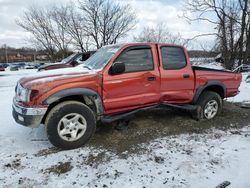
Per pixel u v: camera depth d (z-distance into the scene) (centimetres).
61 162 338
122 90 406
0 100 764
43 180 297
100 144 392
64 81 361
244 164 333
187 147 384
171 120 507
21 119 359
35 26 2836
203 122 500
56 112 358
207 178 300
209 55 1998
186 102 487
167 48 454
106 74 392
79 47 2827
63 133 367
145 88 427
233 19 1886
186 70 471
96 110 398
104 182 293
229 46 1969
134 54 418
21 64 5566
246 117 540
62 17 2770
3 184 289
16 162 338
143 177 303
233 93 556
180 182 292
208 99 502
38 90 346
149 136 425
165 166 328
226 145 393
